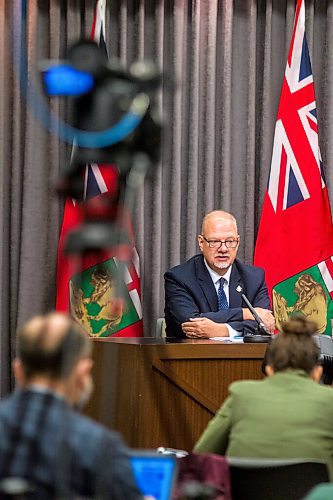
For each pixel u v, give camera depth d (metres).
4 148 12.16
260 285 10.95
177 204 12.39
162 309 12.39
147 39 12.55
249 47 12.59
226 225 10.76
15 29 11.98
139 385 7.62
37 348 4.43
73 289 11.71
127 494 4.23
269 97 12.63
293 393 6.38
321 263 12.05
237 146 12.66
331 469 6.28
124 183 4.71
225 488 5.29
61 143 12.20
